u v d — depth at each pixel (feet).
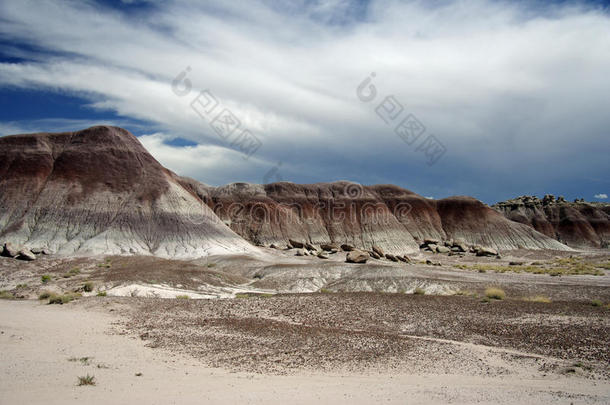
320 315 74.64
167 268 155.12
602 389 38.29
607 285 132.87
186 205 280.92
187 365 44.62
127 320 68.80
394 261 249.34
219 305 82.64
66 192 266.36
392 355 49.80
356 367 45.16
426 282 133.80
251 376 40.83
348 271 162.61
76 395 31.55
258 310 78.23
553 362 47.73
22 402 29.19
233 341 55.42
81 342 52.80
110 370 40.75
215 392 34.22
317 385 37.86
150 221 259.60
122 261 181.16
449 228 470.39
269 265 184.96
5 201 255.50
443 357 49.34
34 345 49.52
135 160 306.55
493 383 39.99
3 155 284.61
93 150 300.40
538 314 71.20
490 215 471.21
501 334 60.64
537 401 33.06
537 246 422.41
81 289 116.26
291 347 52.75
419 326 66.85
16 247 188.55
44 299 97.04
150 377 38.93
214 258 216.95
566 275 180.45
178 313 74.84
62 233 240.73
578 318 67.51
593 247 536.01
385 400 32.65
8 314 70.44
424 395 34.53
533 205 628.28
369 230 417.90
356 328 66.49
